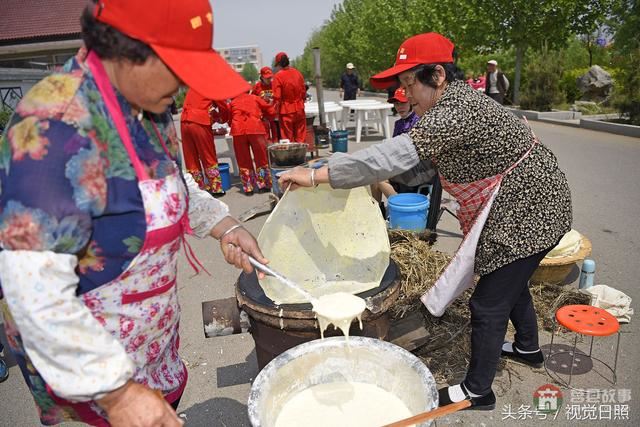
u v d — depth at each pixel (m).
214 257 4.89
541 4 14.35
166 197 1.28
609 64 14.38
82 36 1.11
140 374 1.46
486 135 1.97
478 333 2.26
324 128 9.73
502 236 2.09
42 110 1.05
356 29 30.41
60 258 1.06
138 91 1.15
